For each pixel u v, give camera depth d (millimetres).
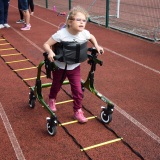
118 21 10992
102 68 5727
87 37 3408
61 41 3254
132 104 4176
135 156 2994
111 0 15727
